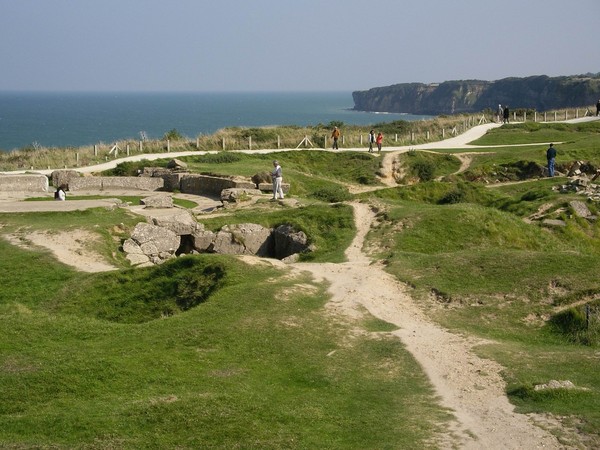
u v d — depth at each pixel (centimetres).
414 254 2186
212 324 1476
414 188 3775
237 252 2639
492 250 2141
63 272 2125
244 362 1295
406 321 1623
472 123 7781
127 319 1841
